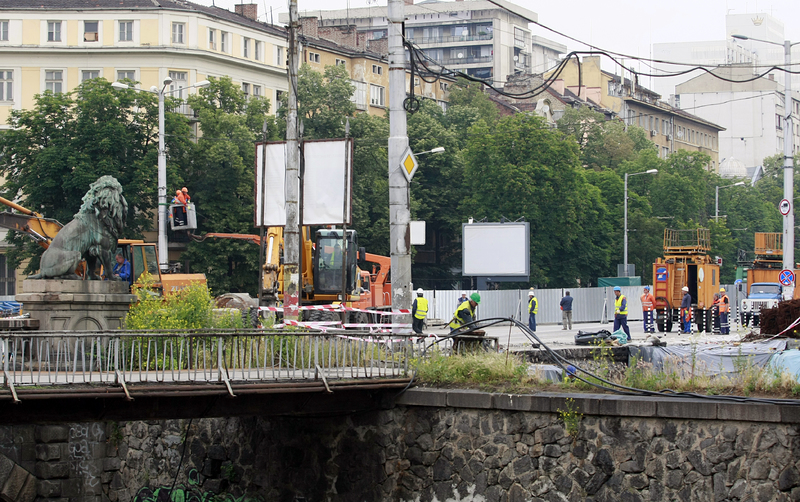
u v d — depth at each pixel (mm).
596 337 41281
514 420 25672
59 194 88188
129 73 112062
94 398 22859
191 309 33750
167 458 34094
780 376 25391
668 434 23375
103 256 31859
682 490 23047
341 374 26859
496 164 112812
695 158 151000
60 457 36906
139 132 92438
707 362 28812
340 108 112875
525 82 193375
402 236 32656
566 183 112812
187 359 24406
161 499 33906
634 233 130000
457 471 26484
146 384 22891
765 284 82188
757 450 22234
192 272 95000
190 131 96812
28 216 45469
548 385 26844
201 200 94875
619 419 24062
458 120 139625
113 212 31969
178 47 112312
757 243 88750
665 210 143250
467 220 115938
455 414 26719
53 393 21578
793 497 21688
